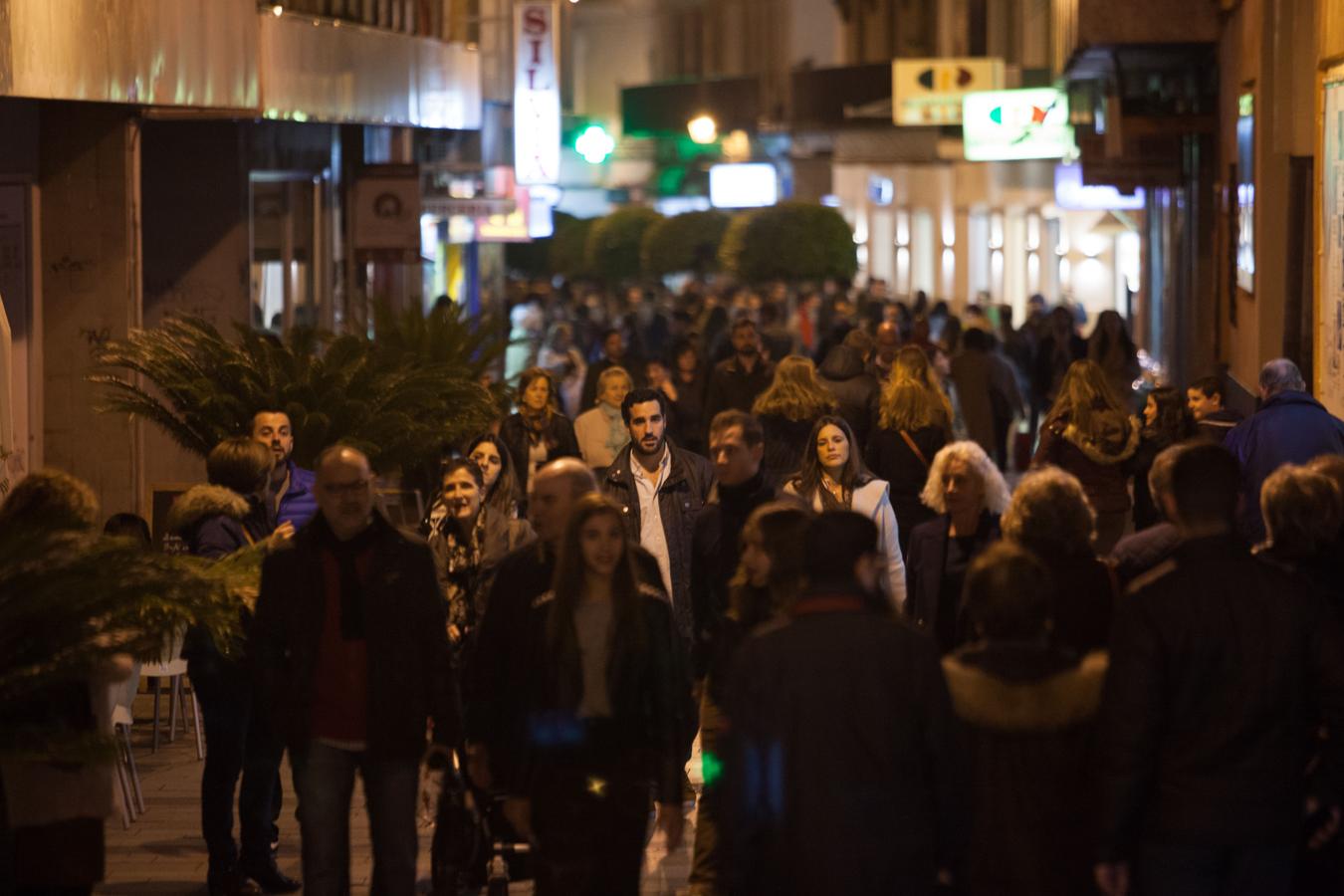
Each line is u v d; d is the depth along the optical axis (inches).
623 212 4207.7
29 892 471.2
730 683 394.9
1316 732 435.2
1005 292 4050.2
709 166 4980.3
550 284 3816.4
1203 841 407.8
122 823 699.4
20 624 476.1
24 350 1098.1
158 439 1375.5
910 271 4266.7
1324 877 436.1
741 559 541.3
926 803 390.3
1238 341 1445.6
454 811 506.0
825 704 386.9
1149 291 2509.8
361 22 1652.3
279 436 728.3
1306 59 1143.0
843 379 1076.5
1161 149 1879.9
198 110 1181.1
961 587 572.1
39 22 911.0
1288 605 411.8
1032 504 497.4
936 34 4434.1
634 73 5693.9
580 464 503.2
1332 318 969.5
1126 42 1656.0
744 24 5137.8
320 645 495.5
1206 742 409.4
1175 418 896.9
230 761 598.2
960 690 414.9
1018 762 414.0
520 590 494.9
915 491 894.4
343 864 498.9
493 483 665.6
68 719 481.7
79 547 483.5
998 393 1525.6
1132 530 1047.6
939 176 4175.7
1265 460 810.8
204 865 647.1
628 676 476.4
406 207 1658.5
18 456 1079.6
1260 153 1263.5
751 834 391.9
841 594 394.9
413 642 497.0
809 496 663.1
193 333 978.7
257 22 1274.6
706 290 3422.7
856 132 4264.3
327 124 1691.7
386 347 1243.8
